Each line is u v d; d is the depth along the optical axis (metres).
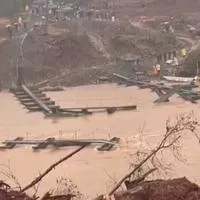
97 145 144.75
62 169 124.81
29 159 137.25
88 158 133.62
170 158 119.50
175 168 113.94
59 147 147.50
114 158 131.38
